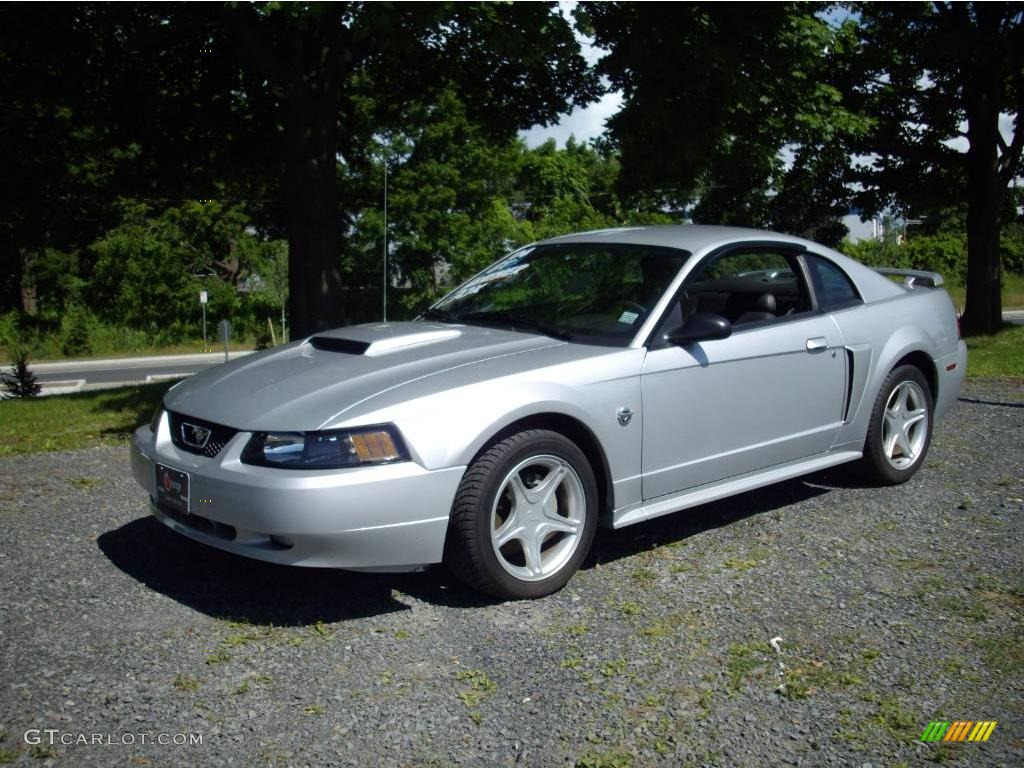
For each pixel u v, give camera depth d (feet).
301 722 9.48
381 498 11.32
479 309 15.92
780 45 34.78
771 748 9.07
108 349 148.36
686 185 40.45
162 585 13.09
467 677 10.43
